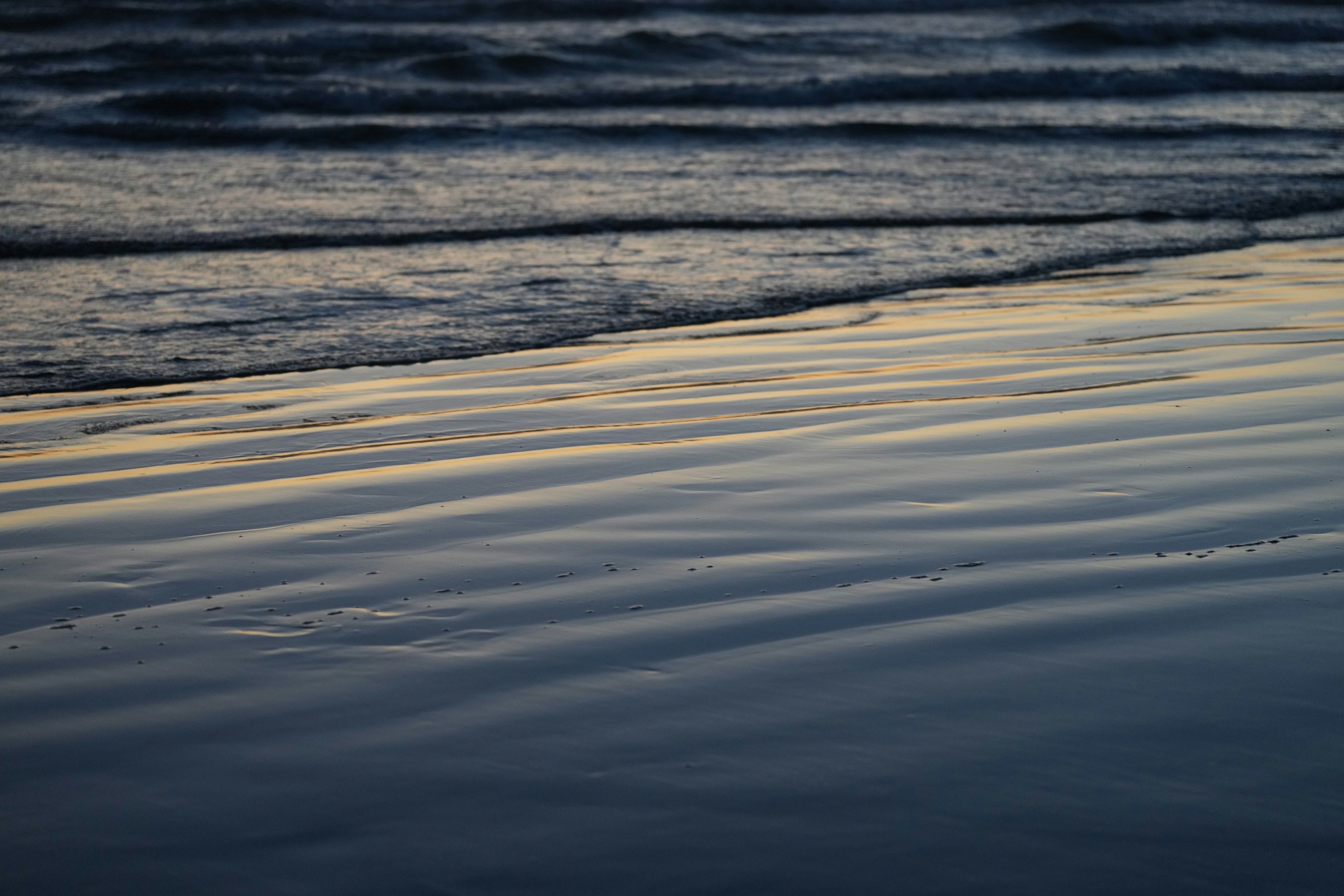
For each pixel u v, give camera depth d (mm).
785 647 2646
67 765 2207
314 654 2648
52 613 2896
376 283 7352
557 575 3088
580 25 25500
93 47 19625
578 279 7500
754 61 21219
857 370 5406
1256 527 3318
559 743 2256
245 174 11234
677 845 1946
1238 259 8250
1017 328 6207
